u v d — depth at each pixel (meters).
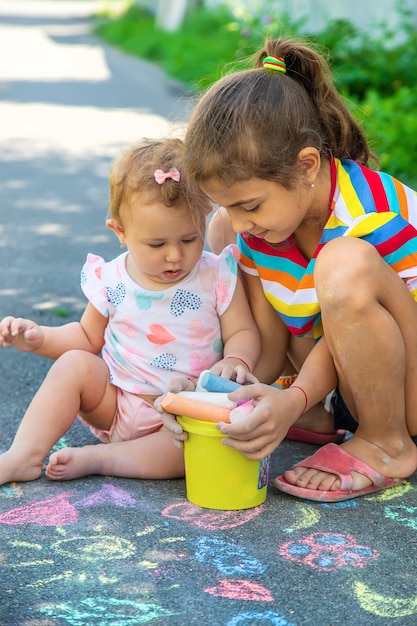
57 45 18.88
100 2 38.19
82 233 5.65
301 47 2.42
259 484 2.30
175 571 1.98
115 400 2.57
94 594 1.89
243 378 2.38
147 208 2.38
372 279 2.22
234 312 2.58
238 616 1.82
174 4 17.77
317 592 1.90
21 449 2.41
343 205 2.39
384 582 1.94
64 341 2.62
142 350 2.54
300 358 2.71
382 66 8.27
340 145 2.49
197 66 12.59
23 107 10.59
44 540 2.11
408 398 2.42
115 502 2.31
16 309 4.12
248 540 2.12
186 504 2.32
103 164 7.78
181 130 2.70
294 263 2.52
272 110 2.27
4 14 30.14
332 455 2.40
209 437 2.23
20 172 7.45
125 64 15.04
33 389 3.18
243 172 2.23
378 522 2.22
